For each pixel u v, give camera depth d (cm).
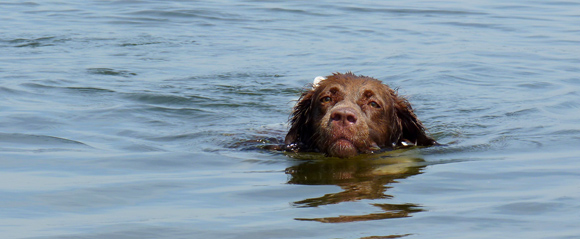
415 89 1680
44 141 1137
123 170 962
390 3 3197
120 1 3103
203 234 683
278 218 734
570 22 2725
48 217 742
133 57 2033
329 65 1962
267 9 2980
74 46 2180
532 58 2062
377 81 1161
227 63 1970
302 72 1869
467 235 679
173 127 1300
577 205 772
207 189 862
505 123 1330
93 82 1683
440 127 1321
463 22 2730
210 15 2805
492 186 873
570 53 2136
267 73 1848
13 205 782
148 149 1109
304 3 3159
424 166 1003
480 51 2169
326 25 2639
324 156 1080
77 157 1034
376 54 2127
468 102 1538
